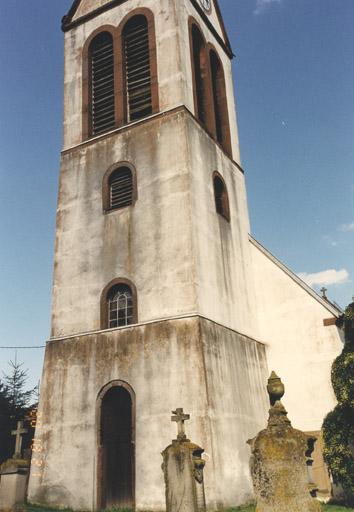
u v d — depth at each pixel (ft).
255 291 66.59
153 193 58.18
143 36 68.59
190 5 71.87
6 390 114.52
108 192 61.77
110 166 62.69
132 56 68.69
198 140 62.28
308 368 61.05
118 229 58.90
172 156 58.75
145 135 61.67
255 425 54.85
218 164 66.59
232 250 63.36
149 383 49.98
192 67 66.85
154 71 64.80
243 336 59.16
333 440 49.37
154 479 46.34
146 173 59.67
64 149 67.36
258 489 29.09
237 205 69.05
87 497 48.73
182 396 47.93
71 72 72.08
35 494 51.34
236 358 55.57
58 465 51.47
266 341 64.13
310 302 63.36
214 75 78.02
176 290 52.70
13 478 42.39
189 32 69.15
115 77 67.56
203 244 56.24
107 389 52.08
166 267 54.13
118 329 53.83
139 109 64.90
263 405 58.23
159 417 48.24
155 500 45.68
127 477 48.73
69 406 53.36
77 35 73.92
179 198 56.29
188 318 50.70
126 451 49.70
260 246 68.44
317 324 62.18
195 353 48.93
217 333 53.16
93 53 72.23
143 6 69.36
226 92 77.51
